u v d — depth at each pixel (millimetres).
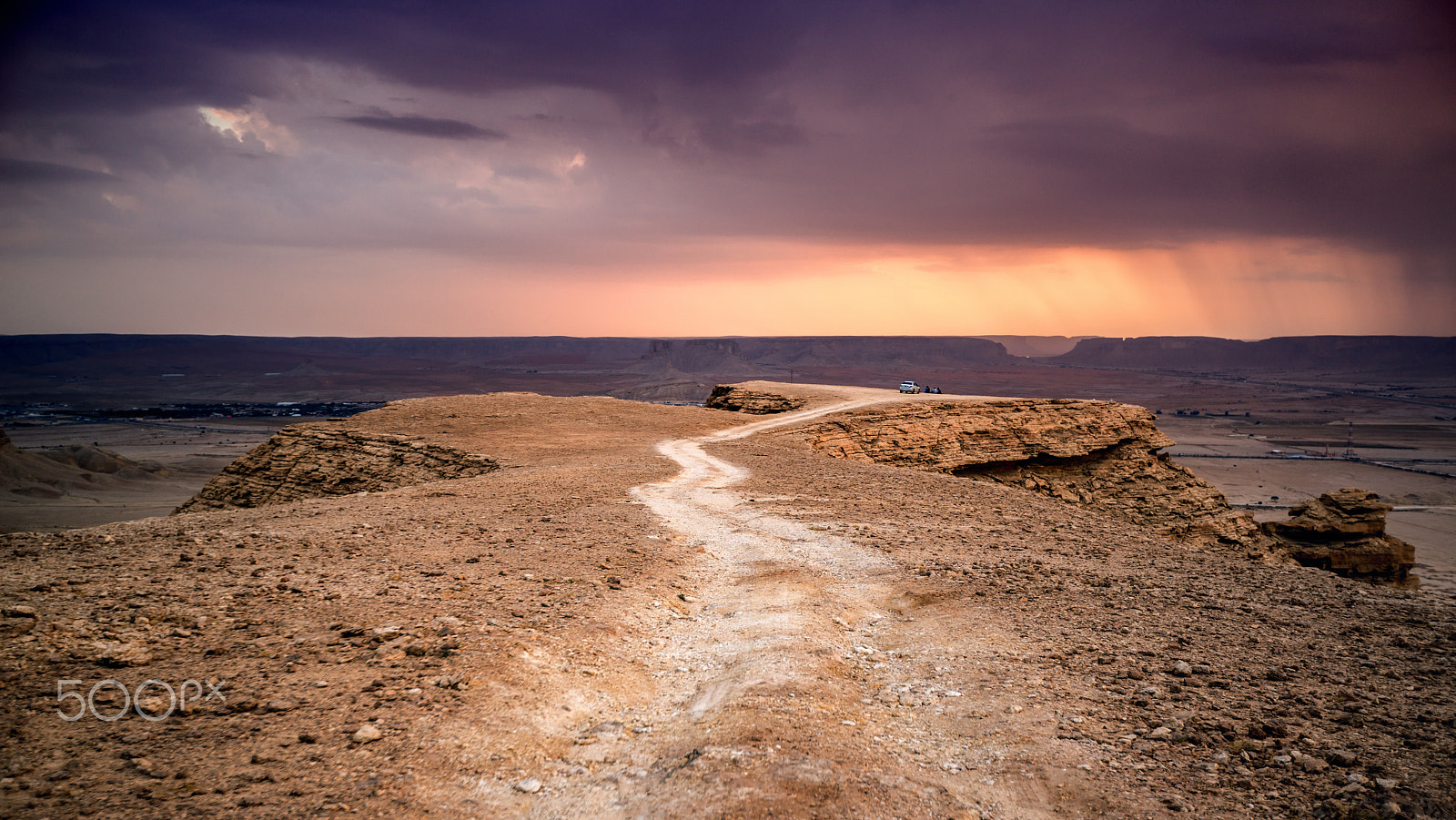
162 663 9352
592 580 15570
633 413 74750
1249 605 14172
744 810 6594
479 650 10461
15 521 108500
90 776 6598
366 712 8375
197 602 11906
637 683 10617
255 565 14844
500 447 52312
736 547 20703
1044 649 11430
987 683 10172
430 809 6664
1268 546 63125
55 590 11969
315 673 9367
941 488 33469
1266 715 8688
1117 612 13578
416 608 12469
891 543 20547
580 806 7027
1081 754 7828
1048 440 67625
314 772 7012
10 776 6480
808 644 11680
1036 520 26094
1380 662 10648
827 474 37875
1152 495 67125
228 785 6641
